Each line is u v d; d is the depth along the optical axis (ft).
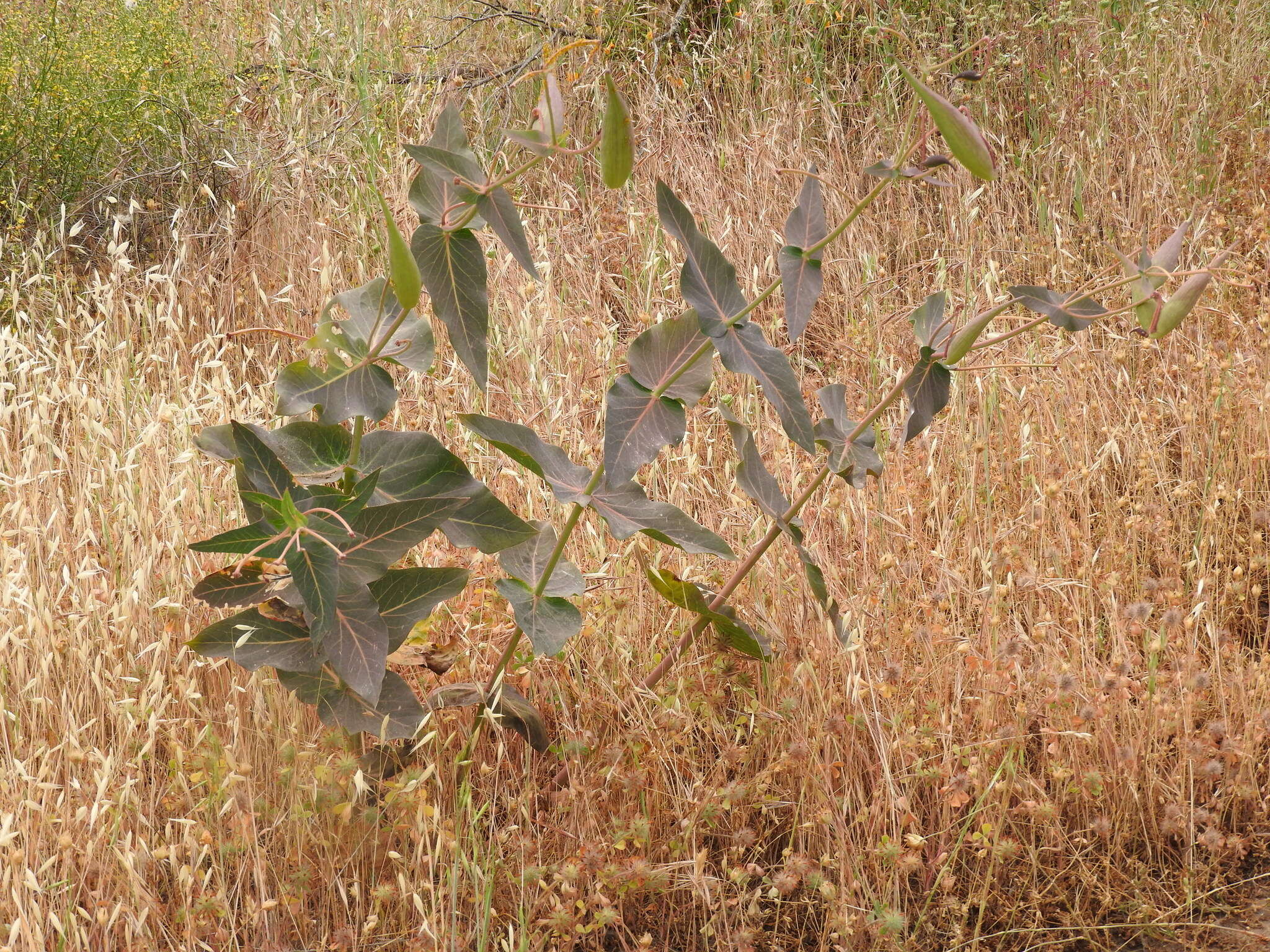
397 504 7.06
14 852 6.73
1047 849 8.40
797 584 9.99
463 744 8.73
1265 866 8.74
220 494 10.55
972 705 9.37
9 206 15.49
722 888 8.16
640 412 7.29
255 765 8.47
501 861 8.08
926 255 16.72
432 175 7.02
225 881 7.99
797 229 7.33
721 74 19.52
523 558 8.28
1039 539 11.02
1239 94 19.40
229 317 14.93
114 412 11.35
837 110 18.56
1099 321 14.11
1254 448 12.48
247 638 7.23
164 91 17.51
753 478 8.23
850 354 14.02
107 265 15.78
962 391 12.66
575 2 20.17
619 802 8.73
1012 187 17.79
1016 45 19.51
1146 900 8.36
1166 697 9.12
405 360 7.56
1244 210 17.10
